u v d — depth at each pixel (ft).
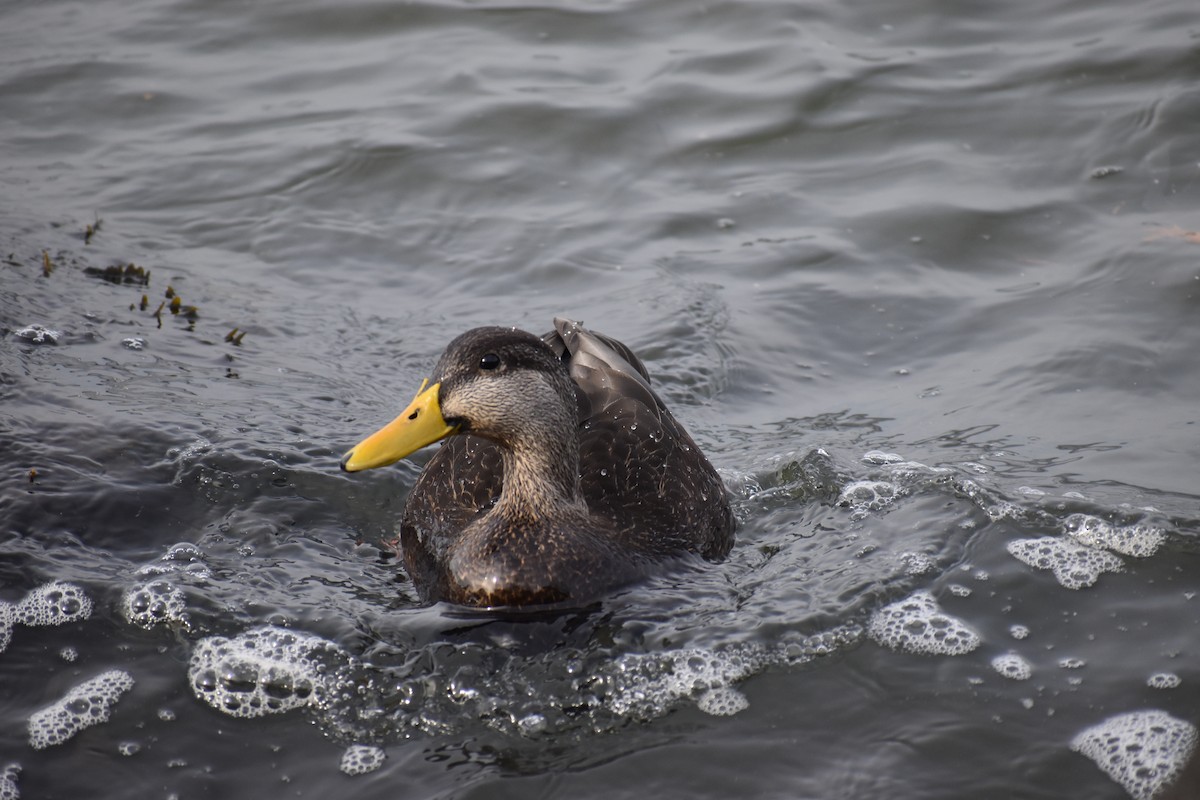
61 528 33.06
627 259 48.60
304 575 32.60
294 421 38.78
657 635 30.19
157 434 37.01
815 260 48.34
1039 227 49.34
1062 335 43.73
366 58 61.52
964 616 30.71
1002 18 62.90
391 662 29.30
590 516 32.55
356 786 25.93
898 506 35.40
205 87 59.36
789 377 42.78
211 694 28.22
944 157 53.62
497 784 25.85
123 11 65.62
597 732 27.37
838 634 30.12
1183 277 45.52
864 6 64.28
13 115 56.70
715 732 27.30
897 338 44.57
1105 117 54.70
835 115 56.44
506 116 56.44
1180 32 59.72
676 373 42.57
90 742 26.86
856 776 25.99
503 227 50.42
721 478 36.91
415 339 44.06
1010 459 37.58
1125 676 28.63
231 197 51.83
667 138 55.47
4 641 29.35
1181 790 25.53
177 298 44.29
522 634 30.32
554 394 31.48
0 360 39.88
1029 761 26.35
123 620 30.17
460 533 32.35
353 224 50.62
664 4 64.95
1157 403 40.16
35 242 47.73
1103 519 33.99
